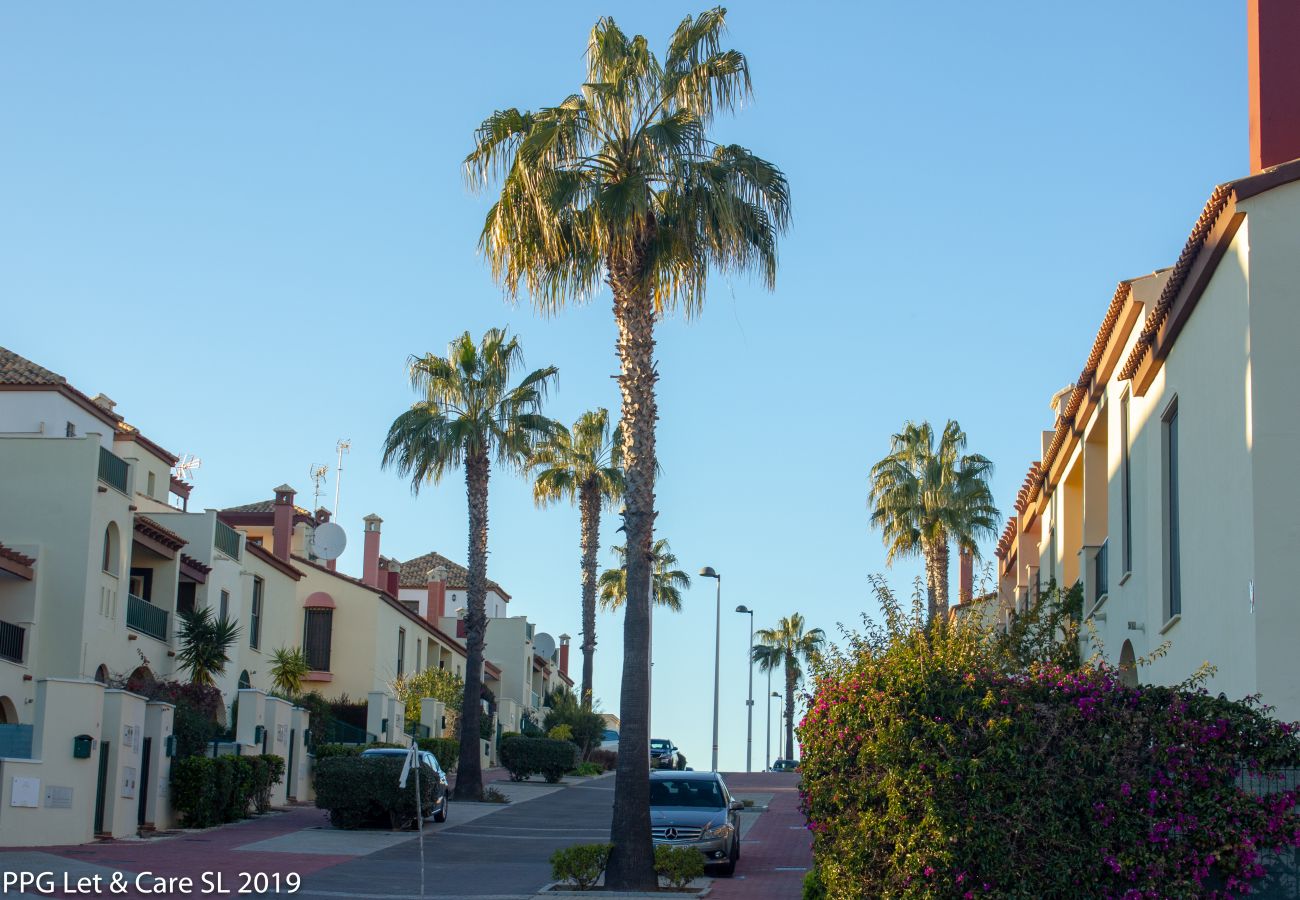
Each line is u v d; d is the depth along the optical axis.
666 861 19.34
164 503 43.22
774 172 20.56
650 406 20.33
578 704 57.28
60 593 30.41
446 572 79.06
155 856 21.36
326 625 49.59
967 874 13.21
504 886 20.30
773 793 42.94
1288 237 15.74
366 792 28.09
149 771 25.09
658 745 63.66
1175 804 13.02
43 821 21.53
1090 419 24.72
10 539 30.56
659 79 20.75
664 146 19.95
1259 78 18.00
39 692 21.94
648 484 20.11
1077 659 18.69
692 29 20.81
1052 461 29.50
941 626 17.08
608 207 19.61
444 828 29.81
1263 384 15.51
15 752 22.23
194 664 31.84
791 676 93.94
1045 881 13.11
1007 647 18.33
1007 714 13.54
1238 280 16.09
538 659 71.94
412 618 53.97
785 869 24.11
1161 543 19.69
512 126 20.94
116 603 32.19
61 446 31.08
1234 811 12.91
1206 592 17.33
